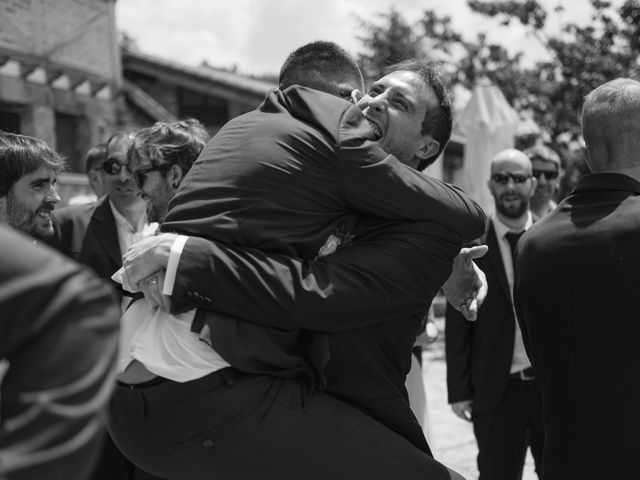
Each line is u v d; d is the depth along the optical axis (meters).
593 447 2.02
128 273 1.79
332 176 1.78
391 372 1.95
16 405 1.03
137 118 16.64
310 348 1.82
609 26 12.63
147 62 18.89
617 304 1.99
